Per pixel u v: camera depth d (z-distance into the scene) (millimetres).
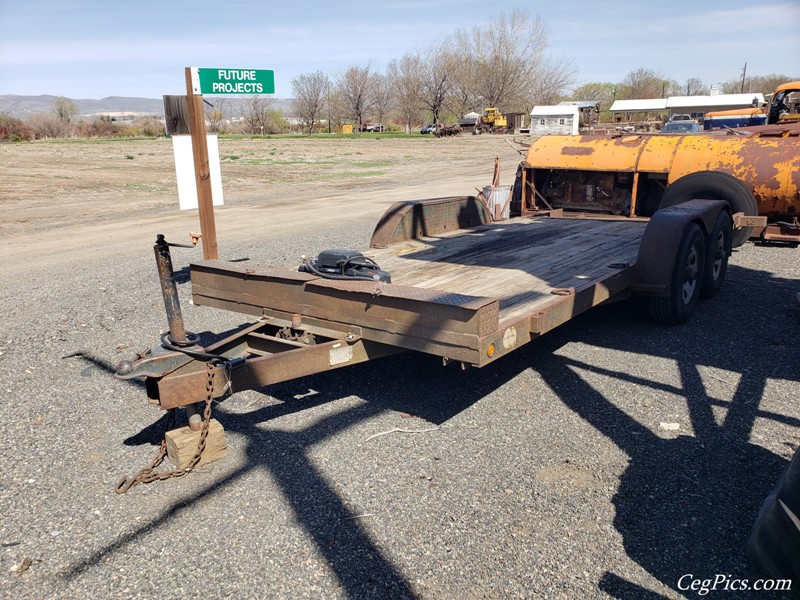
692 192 6973
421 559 2676
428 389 4367
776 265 7883
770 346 5047
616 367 4688
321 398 4254
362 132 83562
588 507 3010
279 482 3256
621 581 2545
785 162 6852
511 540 2785
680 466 3346
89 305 6582
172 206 15109
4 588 2553
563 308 3867
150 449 3641
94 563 2689
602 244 5941
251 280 4035
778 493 2449
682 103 43281
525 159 8242
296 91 81938
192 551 2748
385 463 3418
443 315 3113
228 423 3918
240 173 23531
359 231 10766
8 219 13102
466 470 3336
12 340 5520
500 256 5395
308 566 2646
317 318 3719
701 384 4363
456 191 17125
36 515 3025
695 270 5500
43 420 4004
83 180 20922
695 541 2766
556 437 3676
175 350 3148
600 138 7934
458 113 80812
